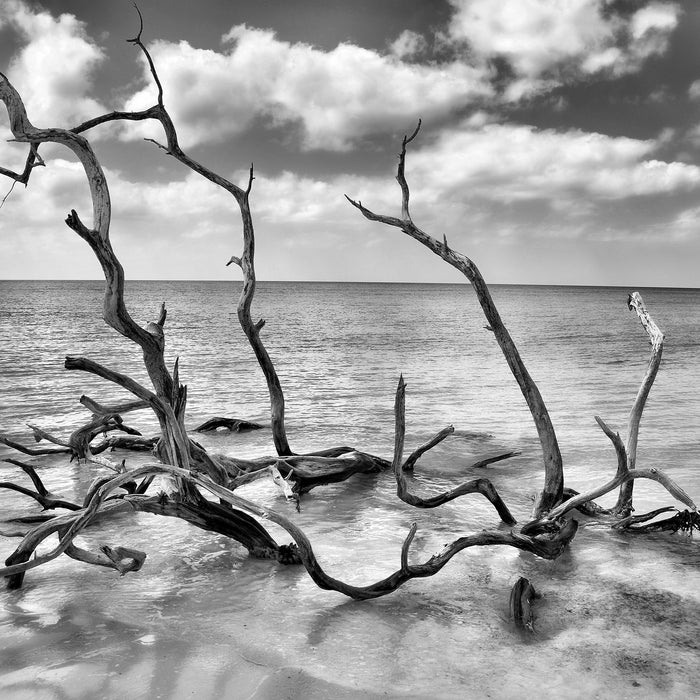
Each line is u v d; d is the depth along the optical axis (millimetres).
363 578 5285
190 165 7797
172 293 154625
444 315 73438
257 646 4094
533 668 3883
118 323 5031
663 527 6344
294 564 5590
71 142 4727
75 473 8758
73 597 4812
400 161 6539
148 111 7164
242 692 3557
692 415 12781
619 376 19828
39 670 3723
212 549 5961
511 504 7527
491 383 18281
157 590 5000
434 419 12859
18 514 6902
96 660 3854
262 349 8367
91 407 5633
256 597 4895
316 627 4387
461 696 3574
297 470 7891
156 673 3729
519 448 10344
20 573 4758
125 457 9531
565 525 5891
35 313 60719
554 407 14055
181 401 5594
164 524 6672
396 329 47562
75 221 4613
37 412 13266
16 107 4656
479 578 5301
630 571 5434
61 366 21375
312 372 21141
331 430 11789
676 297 183875
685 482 8023
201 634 4250
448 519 6969
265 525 6742
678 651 4082
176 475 5117
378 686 3662
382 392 16578
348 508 7434
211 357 26000
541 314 75625
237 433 11516
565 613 4637
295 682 3678
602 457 9547
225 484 6477
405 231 6621
